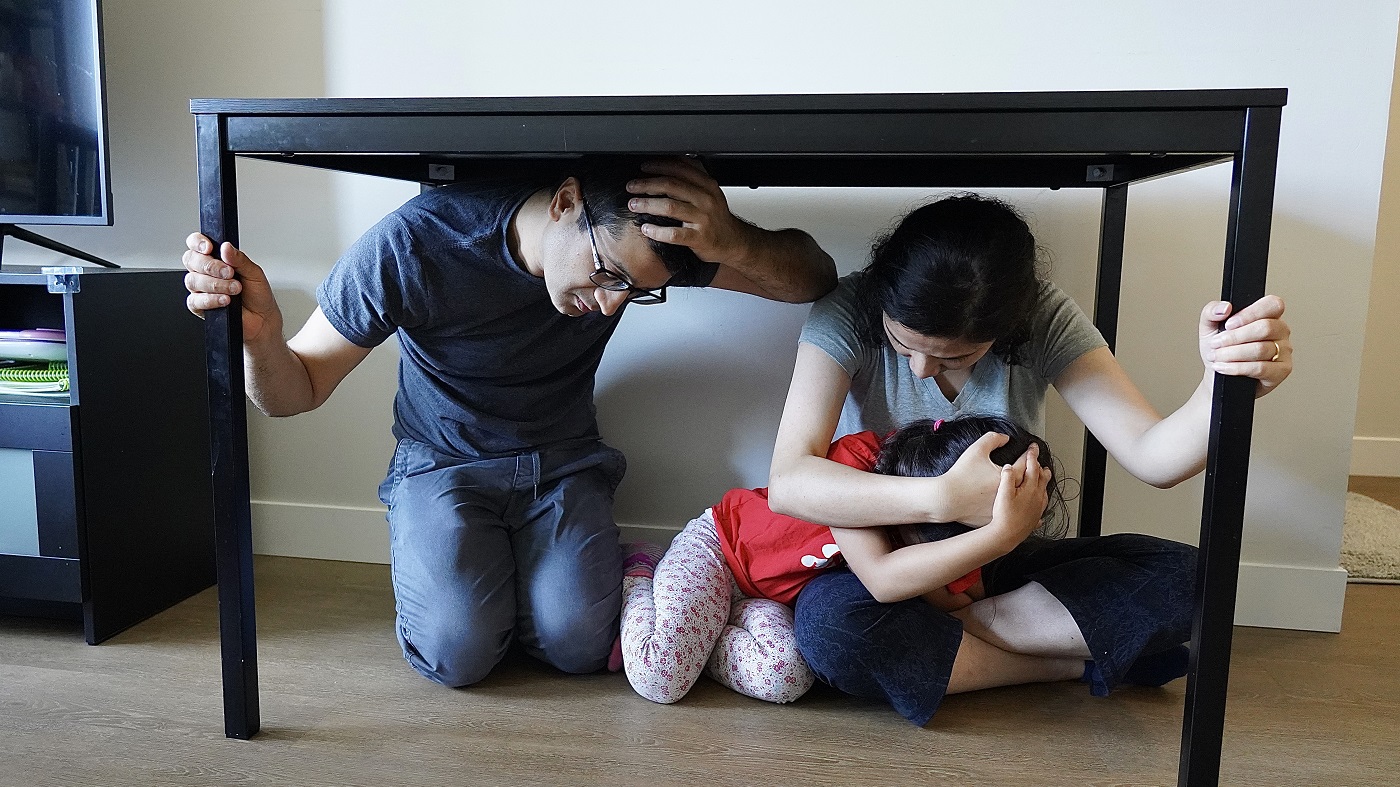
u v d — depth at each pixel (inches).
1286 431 55.4
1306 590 56.0
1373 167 52.5
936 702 41.8
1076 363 44.5
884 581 40.6
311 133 37.0
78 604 54.7
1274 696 46.9
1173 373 56.4
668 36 56.9
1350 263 53.4
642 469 62.2
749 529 49.5
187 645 51.0
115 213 64.3
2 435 49.4
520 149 35.6
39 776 37.5
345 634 52.3
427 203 43.8
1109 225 53.1
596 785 37.4
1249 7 52.3
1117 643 42.0
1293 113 52.6
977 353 40.9
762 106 33.8
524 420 51.4
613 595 48.3
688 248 39.5
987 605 45.8
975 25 54.4
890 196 57.3
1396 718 44.7
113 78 62.8
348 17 59.6
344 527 64.7
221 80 61.7
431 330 46.5
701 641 45.2
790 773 38.6
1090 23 53.6
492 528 49.0
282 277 63.2
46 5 54.5
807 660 43.5
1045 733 42.5
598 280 39.1
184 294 57.2
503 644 46.9
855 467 42.8
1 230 57.9
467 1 58.4
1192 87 53.3
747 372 60.2
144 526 54.4
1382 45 51.6
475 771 38.3
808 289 47.5
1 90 55.9
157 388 55.2
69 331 49.0
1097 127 32.6
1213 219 54.9
